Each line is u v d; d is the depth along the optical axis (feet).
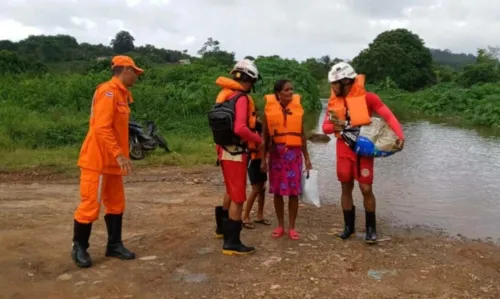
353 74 18.54
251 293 14.84
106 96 16.02
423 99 104.37
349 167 19.03
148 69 83.15
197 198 26.16
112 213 17.22
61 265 16.56
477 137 54.54
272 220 22.15
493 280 16.11
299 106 18.86
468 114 82.94
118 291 14.90
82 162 16.34
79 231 16.42
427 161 37.99
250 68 17.11
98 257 17.40
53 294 14.61
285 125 18.62
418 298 14.65
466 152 42.86
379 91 150.10
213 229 20.58
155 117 53.83
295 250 18.34
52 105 58.29
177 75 75.51
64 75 78.95
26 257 17.06
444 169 34.86
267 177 22.52
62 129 42.83
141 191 27.71
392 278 15.97
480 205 25.66
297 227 21.24
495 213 24.27
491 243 20.02
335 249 18.54
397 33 184.65
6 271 15.87
